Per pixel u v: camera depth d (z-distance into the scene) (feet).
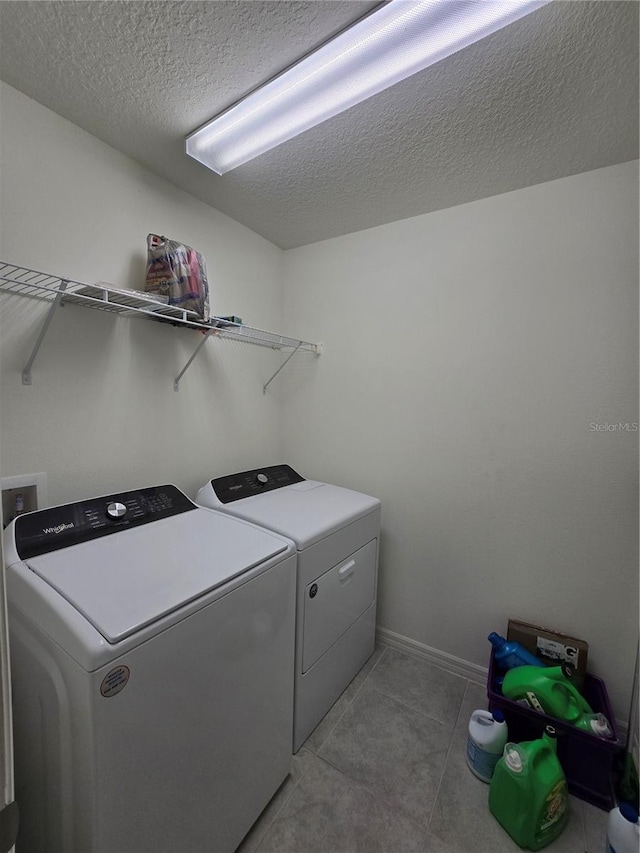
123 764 2.45
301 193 5.45
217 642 3.09
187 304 4.62
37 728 2.72
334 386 7.04
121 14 2.91
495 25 2.90
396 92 3.60
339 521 4.97
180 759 2.84
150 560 3.36
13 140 3.69
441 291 5.86
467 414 5.74
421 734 4.86
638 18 2.84
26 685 2.81
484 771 4.25
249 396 6.91
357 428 6.82
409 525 6.36
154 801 2.67
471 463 5.74
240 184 5.25
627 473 4.73
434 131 4.14
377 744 4.70
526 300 5.22
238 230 6.39
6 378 3.78
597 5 2.77
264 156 4.62
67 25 3.00
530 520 5.35
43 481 4.10
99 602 2.67
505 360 5.40
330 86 3.51
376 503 6.01
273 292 7.32
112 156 4.53
